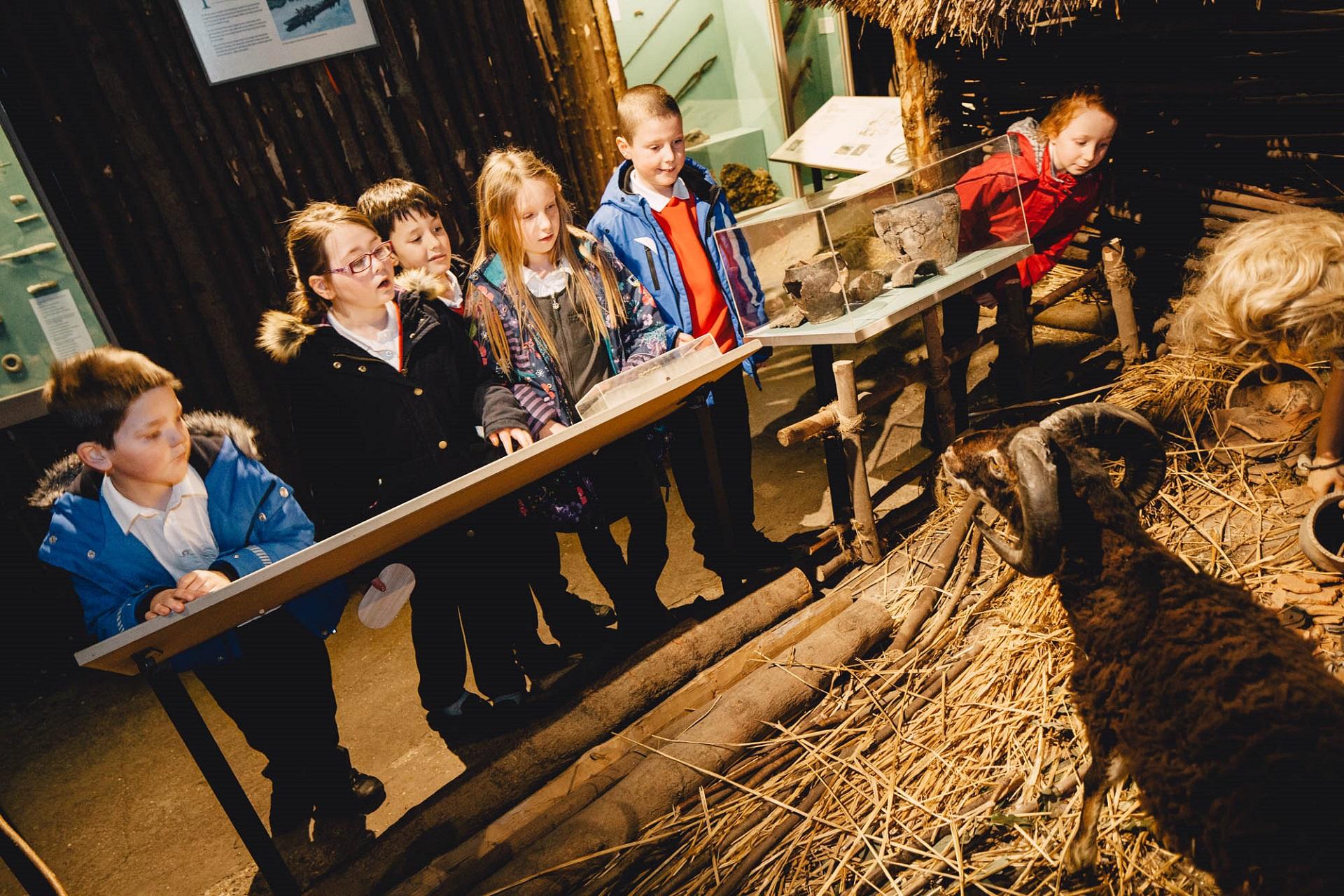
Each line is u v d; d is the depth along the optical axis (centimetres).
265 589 225
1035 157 384
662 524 369
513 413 311
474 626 329
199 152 496
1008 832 250
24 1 442
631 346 353
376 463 300
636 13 750
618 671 318
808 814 263
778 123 852
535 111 616
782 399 600
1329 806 158
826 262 335
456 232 586
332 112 530
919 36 497
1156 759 184
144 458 247
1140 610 196
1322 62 403
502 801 283
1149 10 444
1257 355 264
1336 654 262
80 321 461
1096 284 566
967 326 429
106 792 385
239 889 316
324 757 319
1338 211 417
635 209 360
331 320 292
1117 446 229
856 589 366
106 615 257
